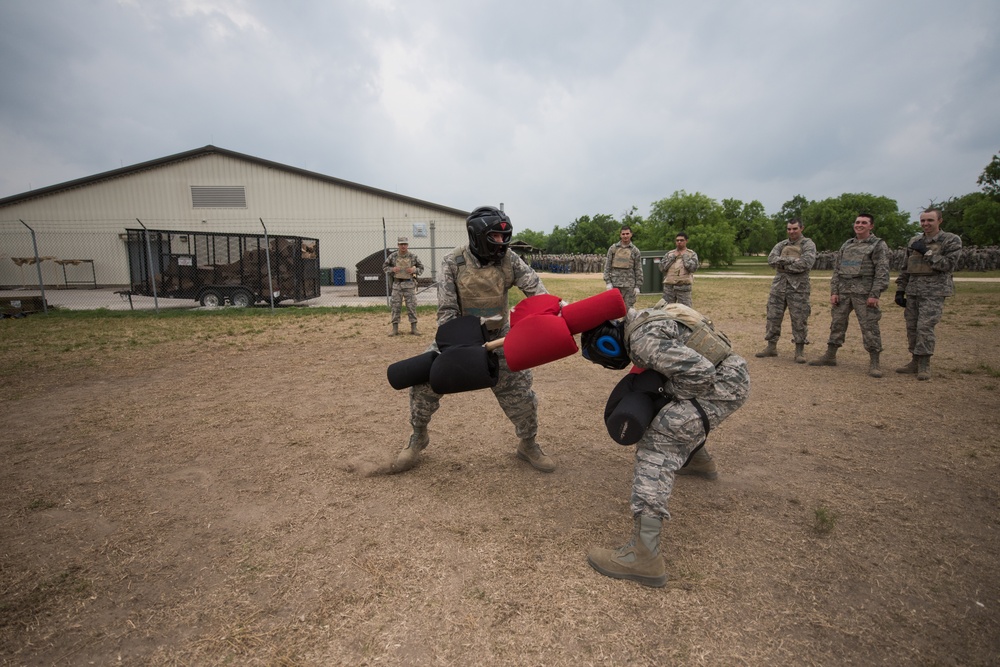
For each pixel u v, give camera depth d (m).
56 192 27.34
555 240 103.62
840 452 4.05
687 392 2.51
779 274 7.36
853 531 2.94
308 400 5.73
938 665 2.00
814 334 9.82
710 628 2.20
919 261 6.16
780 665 2.00
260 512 3.22
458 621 2.25
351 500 3.36
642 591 2.44
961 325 10.14
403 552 2.76
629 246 9.57
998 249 35.78
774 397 5.54
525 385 3.62
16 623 2.27
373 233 28.83
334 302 18.34
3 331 11.40
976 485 3.46
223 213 28.34
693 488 3.46
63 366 7.69
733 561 2.67
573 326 2.68
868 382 6.11
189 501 3.38
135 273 23.42
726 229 59.97
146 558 2.75
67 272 27.67
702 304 15.58
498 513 3.17
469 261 3.41
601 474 3.73
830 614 2.28
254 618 2.28
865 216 6.47
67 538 2.95
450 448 4.23
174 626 2.24
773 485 3.51
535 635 2.16
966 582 2.49
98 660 2.06
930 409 5.05
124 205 27.89
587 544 2.83
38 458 4.12
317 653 2.07
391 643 2.12
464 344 2.98
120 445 4.39
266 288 16.19
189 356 8.41
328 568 2.63
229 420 5.04
